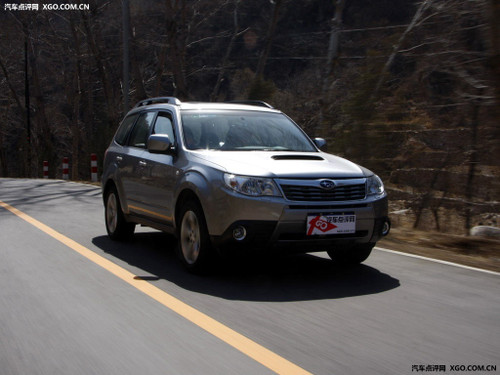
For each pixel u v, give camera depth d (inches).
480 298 213.5
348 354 156.1
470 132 466.6
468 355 156.0
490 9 370.6
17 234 351.6
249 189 228.4
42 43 1451.8
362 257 263.6
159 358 153.2
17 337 170.2
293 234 230.5
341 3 715.4
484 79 442.0
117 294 215.8
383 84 481.1
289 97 948.0
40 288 224.2
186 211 252.1
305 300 210.1
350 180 240.7
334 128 526.6
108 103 1166.3
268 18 1504.7
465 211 476.4
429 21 554.9
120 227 326.0
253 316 190.1
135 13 1212.5
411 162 490.9
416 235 372.2
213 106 296.5
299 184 231.1
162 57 1080.2
